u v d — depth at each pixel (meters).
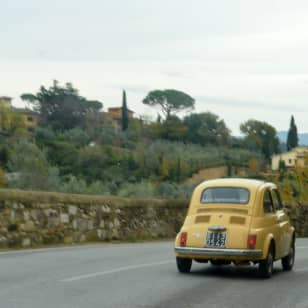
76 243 26.30
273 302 12.52
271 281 15.95
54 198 25.47
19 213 23.61
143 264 18.86
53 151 148.00
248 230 16.39
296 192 55.31
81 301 12.04
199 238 16.64
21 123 175.50
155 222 31.89
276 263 21.08
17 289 13.31
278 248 17.53
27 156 82.12
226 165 186.25
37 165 79.12
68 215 26.19
